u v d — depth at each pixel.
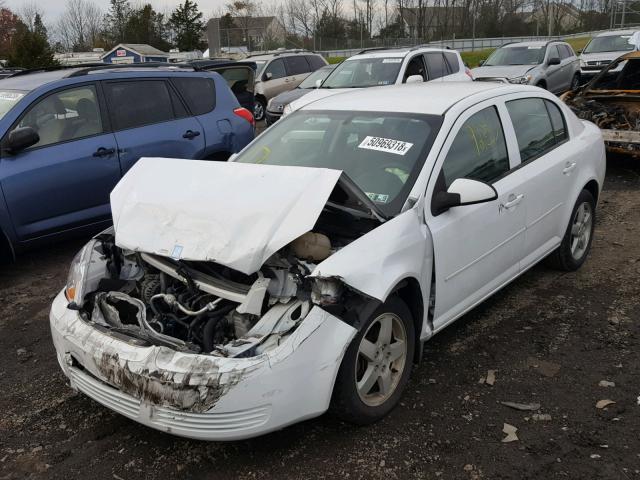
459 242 3.68
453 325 4.46
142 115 6.56
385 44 47.38
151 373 2.74
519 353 4.03
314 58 19.12
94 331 3.06
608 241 6.15
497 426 3.27
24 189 5.60
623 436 3.14
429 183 3.56
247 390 2.68
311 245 3.10
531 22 58.47
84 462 3.11
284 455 3.09
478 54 38.00
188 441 3.23
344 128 4.16
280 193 3.11
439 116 3.91
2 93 6.11
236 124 7.36
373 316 3.11
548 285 5.10
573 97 9.75
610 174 9.14
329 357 2.88
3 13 53.44
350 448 3.12
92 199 6.12
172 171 3.61
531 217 4.45
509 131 4.35
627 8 53.22
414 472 2.94
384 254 3.12
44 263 6.18
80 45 67.19
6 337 4.59
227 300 3.13
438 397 3.54
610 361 3.88
